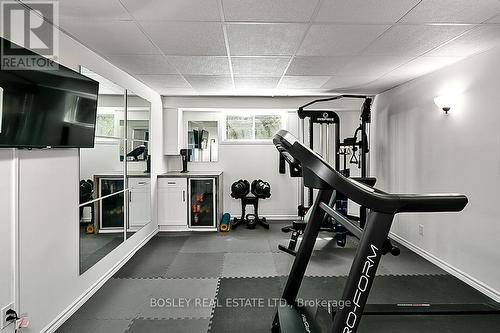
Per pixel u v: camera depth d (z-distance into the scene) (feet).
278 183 19.36
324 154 18.99
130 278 10.57
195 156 19.34
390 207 4.14
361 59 10.30
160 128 17.08
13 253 6.23
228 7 6.58
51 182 7.45
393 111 14.78
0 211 5.92
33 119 6.07
